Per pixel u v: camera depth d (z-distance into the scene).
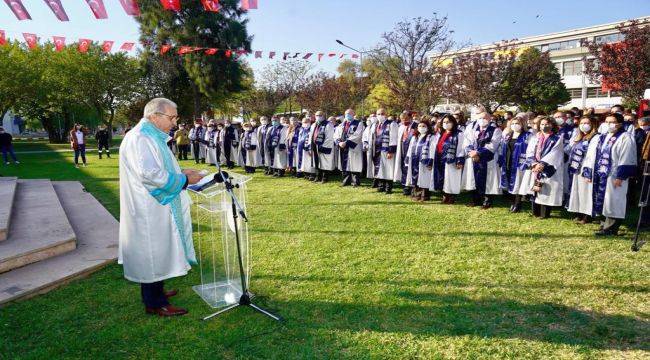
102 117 36.62
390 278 4.45
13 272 4.51
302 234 6.14
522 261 4.86
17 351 3.18
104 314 3.75
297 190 10.12
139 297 4.09
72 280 4.48
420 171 8.45
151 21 30.48
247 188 10.62
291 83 35.91
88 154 24.19
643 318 3.51
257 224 6.78
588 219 6.51
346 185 10.76
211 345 3.24
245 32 32.09
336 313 3.71
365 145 10.22
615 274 4.42
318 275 4.56
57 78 32.81
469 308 3.75
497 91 20.17
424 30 19.06
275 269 4.77
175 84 34.66
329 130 11.22
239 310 3.79
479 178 7.69
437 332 3.36
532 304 3.80
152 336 3.38
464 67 20.09
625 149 5.61
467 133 7.89
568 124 8.14
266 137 13.56
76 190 9.95
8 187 8.15
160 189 3.34
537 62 20.58
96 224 6.60
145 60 33.00
